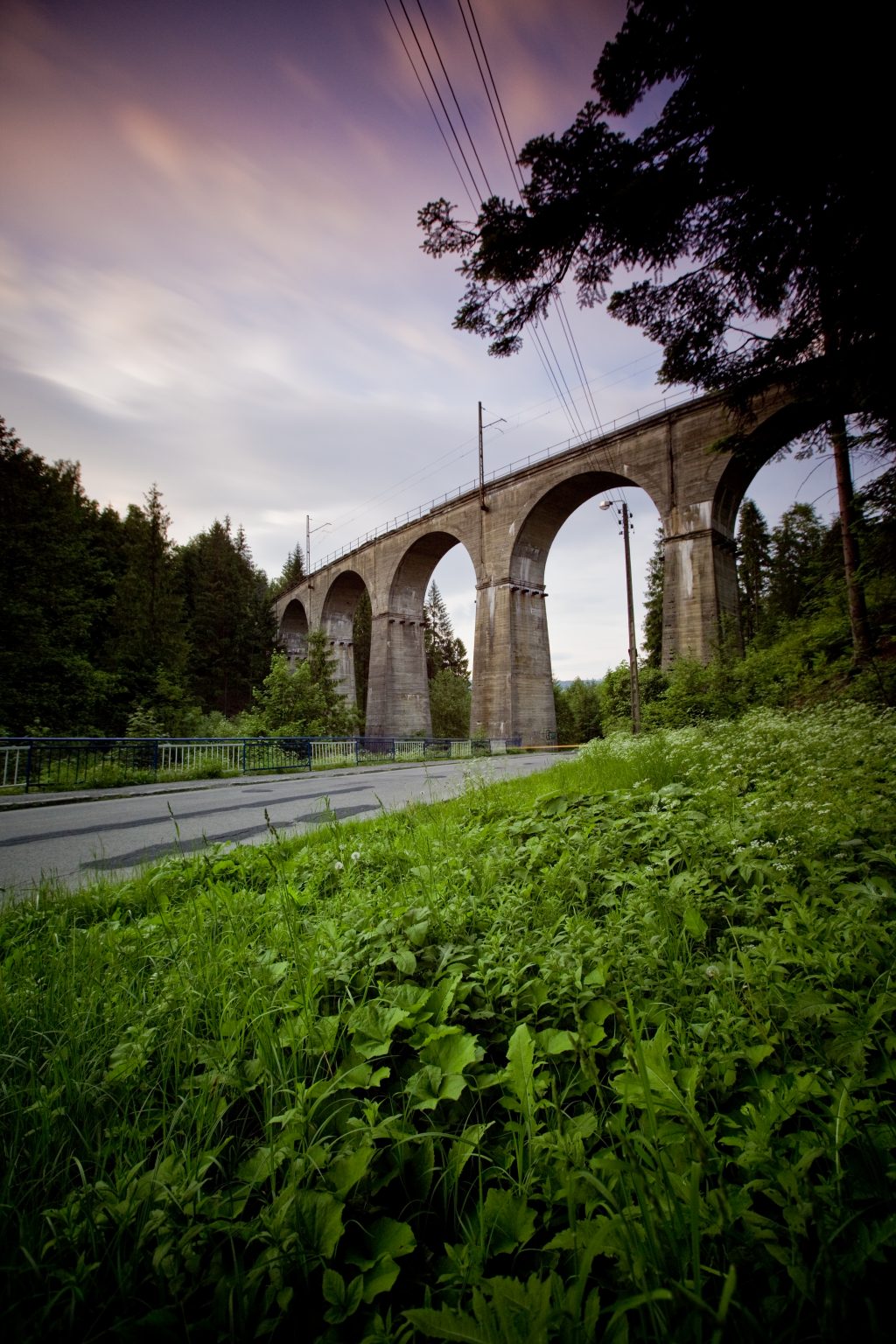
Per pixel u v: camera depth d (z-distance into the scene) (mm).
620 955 2125
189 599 54281
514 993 2016
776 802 4070
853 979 1852
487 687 37625
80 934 2695
